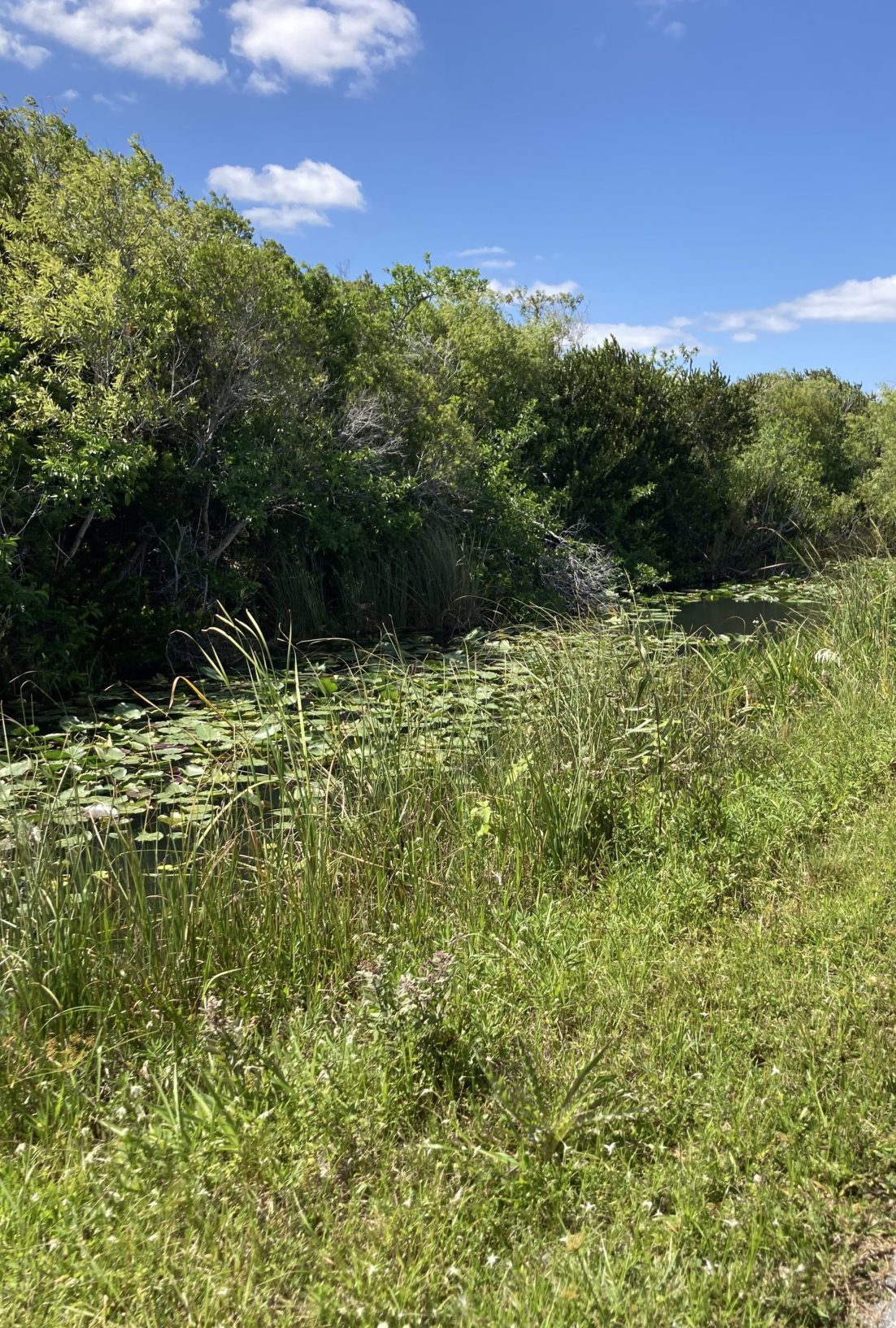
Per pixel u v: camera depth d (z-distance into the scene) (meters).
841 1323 2.05
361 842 4.53
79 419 8.40
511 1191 2.40
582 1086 2.73
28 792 5.59
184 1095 2.88
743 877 4.31
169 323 9.27
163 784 6.19
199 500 10.46
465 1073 2.87
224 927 3.78
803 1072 2.80
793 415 25.89
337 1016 3.39
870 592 9.50
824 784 5.22
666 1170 2.46
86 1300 2.05
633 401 18.44
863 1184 2.41
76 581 8.77
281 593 11.35
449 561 12.47
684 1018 3.10
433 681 8.62
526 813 4.79
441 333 16.73
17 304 8.73
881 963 3.38
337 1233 2.26
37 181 10.11
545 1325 1.95
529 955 3.60
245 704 7.91
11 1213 2.30
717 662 7.83
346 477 11.52
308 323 11.16
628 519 17.92
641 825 4.71
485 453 14.55
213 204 10.77
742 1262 2.14
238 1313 2.02
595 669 6.27
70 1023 3.30
